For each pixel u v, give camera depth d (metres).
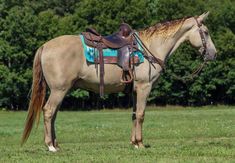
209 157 11.14
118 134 21.59
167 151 12.11
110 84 12.88
